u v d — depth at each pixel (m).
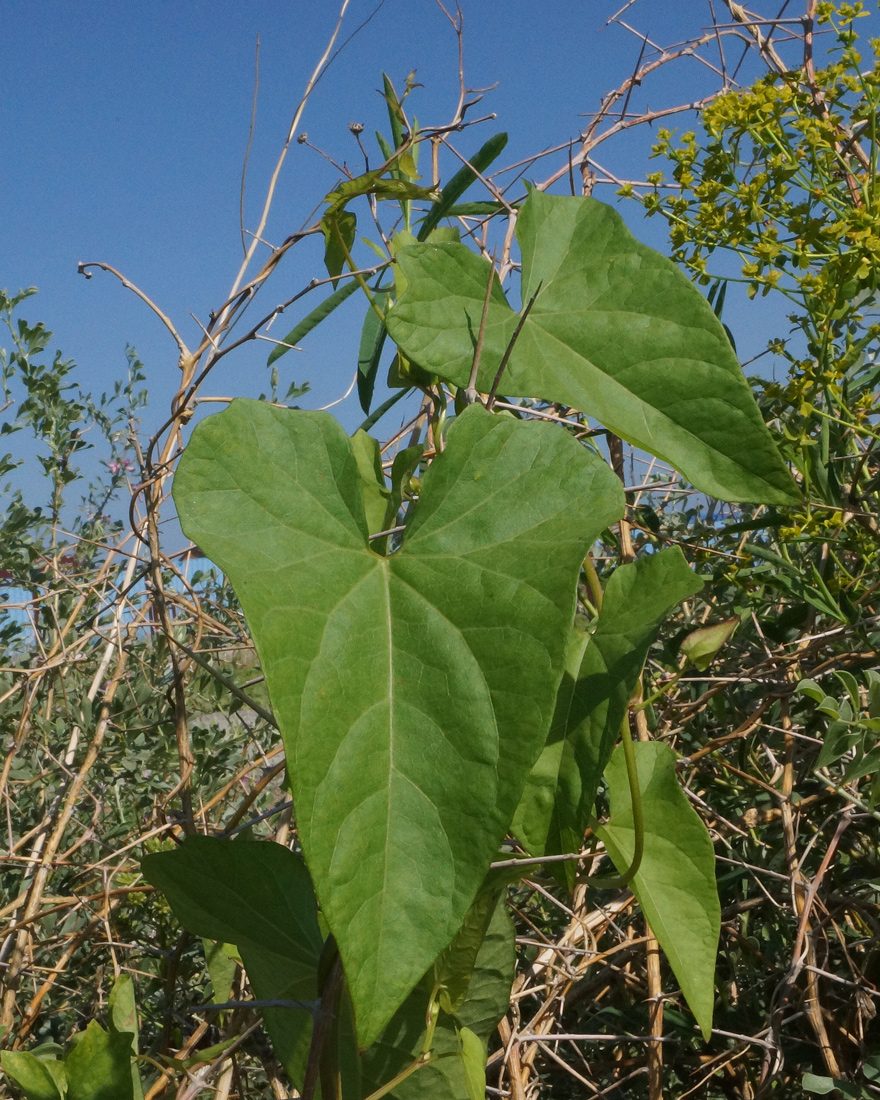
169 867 0.34
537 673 0.27
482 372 0.33
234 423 0.28
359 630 0.27
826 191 0.44
